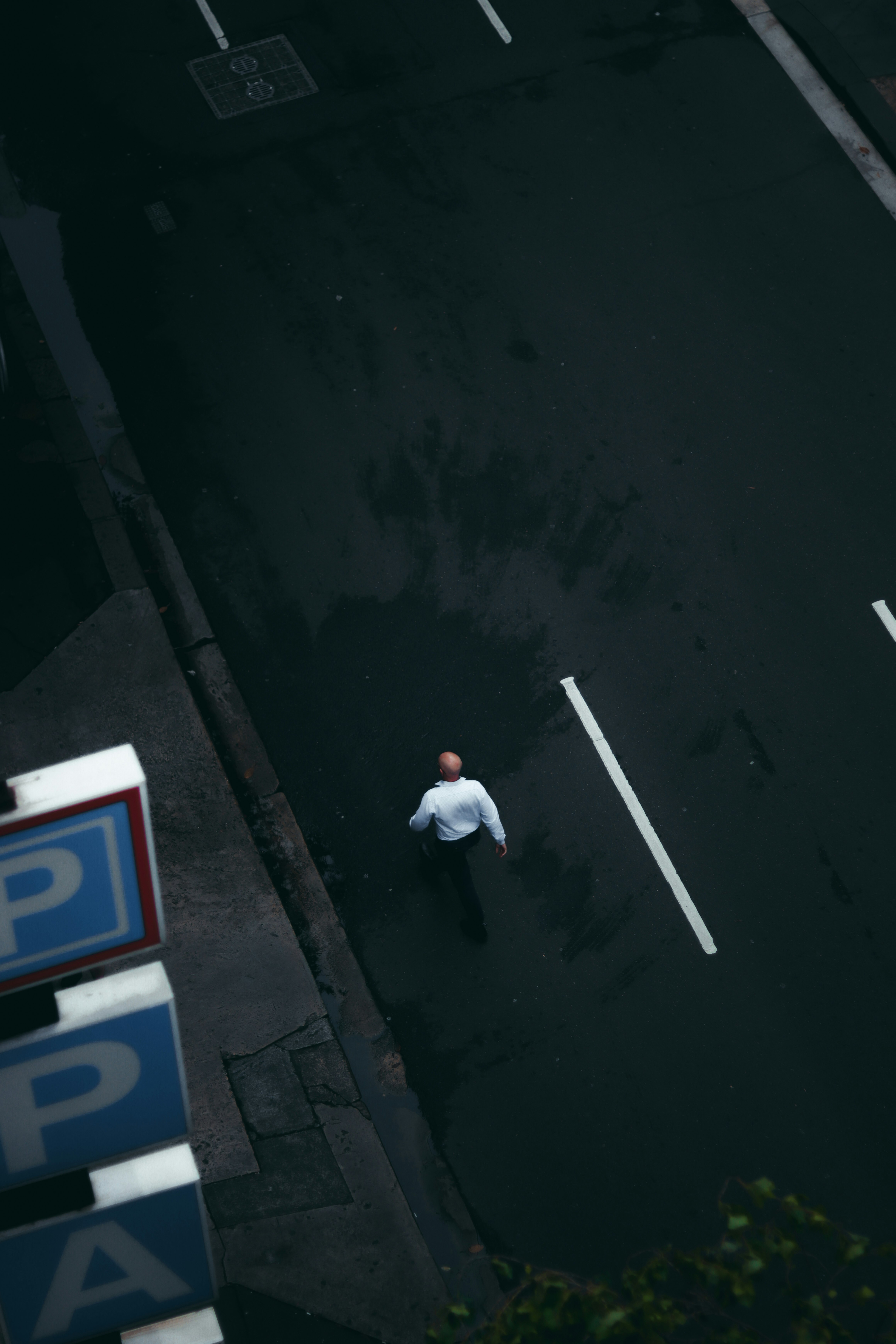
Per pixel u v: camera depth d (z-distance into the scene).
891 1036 8.91
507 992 8.92
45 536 10.40
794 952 9.16
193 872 9.15
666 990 8.98
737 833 9.59
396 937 9.05
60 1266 3.88
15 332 11.44
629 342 11.84
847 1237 4.88
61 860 3.12
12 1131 3.51
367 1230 8.02
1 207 12.04
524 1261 8.05
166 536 10.55
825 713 10.13
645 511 10.95
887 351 11.98
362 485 10.92
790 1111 8.62
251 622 10.23
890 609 10.64
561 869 9.39
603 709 10.04
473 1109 8.51
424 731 9.86
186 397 11.25
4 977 3.24
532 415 11.38
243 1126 8.27
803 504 11.09
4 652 9.88
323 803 9.53
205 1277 4.12
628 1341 4.82
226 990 8.73
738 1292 4.68
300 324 11.73
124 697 9.78
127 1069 3.52
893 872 9.50
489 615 10.38
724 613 10.52
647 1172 8.38
